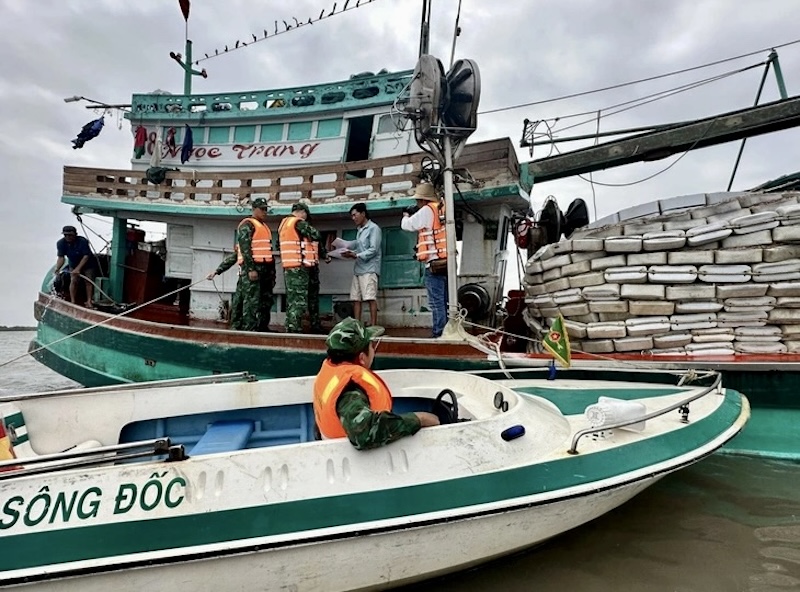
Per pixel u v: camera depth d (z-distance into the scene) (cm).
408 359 530
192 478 226
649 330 470
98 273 910
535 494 259
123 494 218
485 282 685
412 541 243
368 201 690
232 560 220
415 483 247
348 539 231
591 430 286
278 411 390
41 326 821
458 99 540
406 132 750
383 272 750
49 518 209
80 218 884
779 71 784
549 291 552
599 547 306
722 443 322
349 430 243
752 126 782
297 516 228
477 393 383
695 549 302
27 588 202
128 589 211
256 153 844
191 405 372
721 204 484
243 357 575
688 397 361
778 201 473
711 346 458
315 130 823
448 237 546
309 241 600
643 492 375
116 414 363
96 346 687
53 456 221
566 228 930
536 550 303
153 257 925
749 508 350
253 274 618
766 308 449
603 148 885
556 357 421
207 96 876
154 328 628
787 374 424
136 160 923
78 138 900
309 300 668
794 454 421
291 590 233
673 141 834
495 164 645
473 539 256
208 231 826
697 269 461
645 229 489
